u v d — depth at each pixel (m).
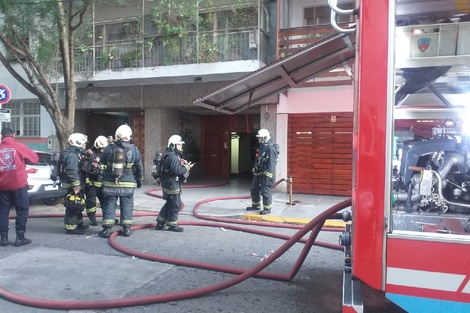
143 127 13.64
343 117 10.86
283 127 11.44
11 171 5.61
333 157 11.04
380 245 2.08
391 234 2.06
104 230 6.35
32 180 8.17
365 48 2.10
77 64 12.66
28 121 14.90
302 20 11.55
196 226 7.27
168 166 6.64
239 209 8.84
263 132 8.39
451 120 4.14
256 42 11.09
